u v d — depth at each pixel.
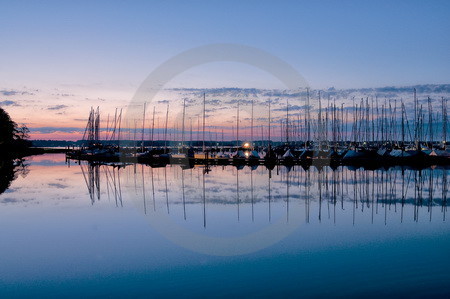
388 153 74.25
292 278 14.37
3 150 102.38
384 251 17.67
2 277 14.74
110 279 14.48
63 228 22.45
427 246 18.44
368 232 21.34
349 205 29.67
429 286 13.41
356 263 15.97
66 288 13.70
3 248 18.50
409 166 64.44
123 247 18.62
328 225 23.08
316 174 53.22
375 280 14.03
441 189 38.19
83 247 18.67
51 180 47.50
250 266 15.80
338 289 13.26
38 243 19.31
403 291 13.00
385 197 33.47
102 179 48.78
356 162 69.00
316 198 33.09
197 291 13.34
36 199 32.75
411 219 24.62
